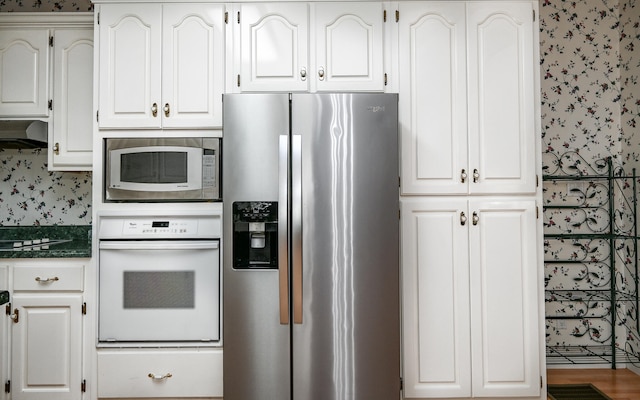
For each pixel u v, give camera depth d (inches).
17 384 81.2
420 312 82.8
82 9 110.8
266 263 76.5
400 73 84.4
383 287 75.3
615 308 110.1
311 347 74.7
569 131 112.1
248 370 75.0
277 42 84.6
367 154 75.5
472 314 83.0
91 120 93.9
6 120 90.1
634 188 105.6
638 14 104.6
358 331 75.0
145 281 80.6
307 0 84.8
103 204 83.2
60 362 81.6
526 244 84.0
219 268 80.7
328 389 74.7
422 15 84.9
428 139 84.0
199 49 84.7
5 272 82.2
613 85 112.0
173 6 84.9
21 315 81.8
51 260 82.6
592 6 112.2
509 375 82.7
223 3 84.8
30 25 93.7
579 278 111.2
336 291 75.0
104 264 80.7
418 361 82.4
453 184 83.8
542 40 112.4
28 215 108.5
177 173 83.2
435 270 83.2
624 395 93.7
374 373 75.0
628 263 108.2
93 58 92.4
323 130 75.4
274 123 75.7
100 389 80.0
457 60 84.6
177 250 80.7
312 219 75.0
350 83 84.4
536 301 83.4
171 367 80.3
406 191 83.5
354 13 84.7
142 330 80.4
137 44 84.8
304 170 75.1
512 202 84.0
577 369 109.1
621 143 111.2
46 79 93.7
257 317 75.1
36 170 108.8
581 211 111.5
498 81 84.8
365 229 75.3
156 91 84.6
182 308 80.5
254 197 75.6
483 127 84.4
